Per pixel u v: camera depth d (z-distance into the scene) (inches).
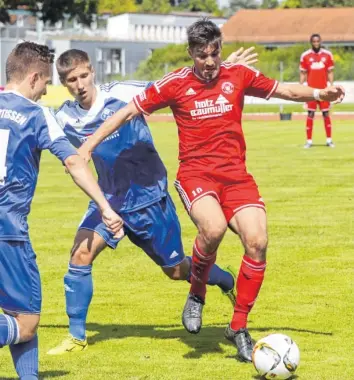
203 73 323.9
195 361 329.4
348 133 1494.8
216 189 327.6
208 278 348.8
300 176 904.9
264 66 2554.1
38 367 313.4
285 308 404.5
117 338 364.8
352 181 860.6
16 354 286.0
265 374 301.4
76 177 283.9
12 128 278.5
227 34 4138.8
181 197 334.0
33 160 281.7
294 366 300.8
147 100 328.8
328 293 431.8
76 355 341.4
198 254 330.0
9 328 277.4
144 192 354.6
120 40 3882.9
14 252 278.1
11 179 277.6
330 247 547.5
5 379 311.6
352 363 323.6
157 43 4013.3
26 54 285.1
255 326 375.6
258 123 1809.8
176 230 362.0
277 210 695.1
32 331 283.3
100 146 349.4
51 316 402.3
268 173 933.8
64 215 702.5
